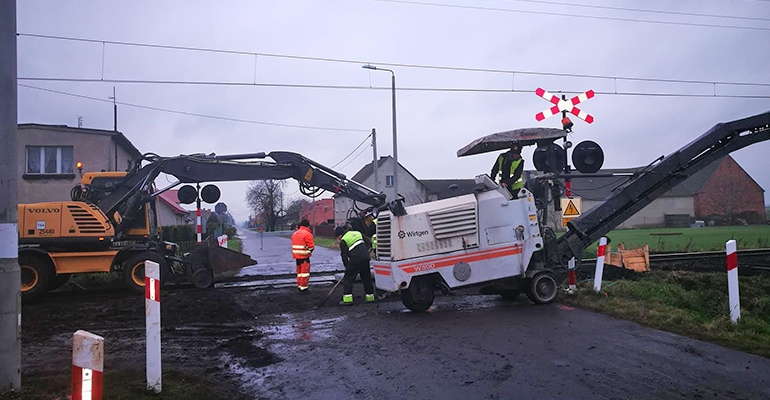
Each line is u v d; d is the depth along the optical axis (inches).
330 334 320.5
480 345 279.3
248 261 557.6
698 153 428.5
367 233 531.2
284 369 246.8
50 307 435.2
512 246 388.2
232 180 560.7
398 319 358.9
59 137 965.2
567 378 221.3
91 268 502.3
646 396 198.8
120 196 534.9
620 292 407.5
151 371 201.9
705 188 2529.5
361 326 340.8
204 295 491.2
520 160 404.8
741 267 606.2
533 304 396.2
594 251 763.4
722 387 207.0
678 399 195.3
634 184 426.3
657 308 351.3
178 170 551.8
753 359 242.7
